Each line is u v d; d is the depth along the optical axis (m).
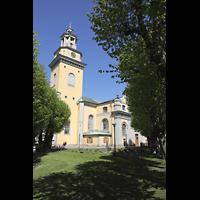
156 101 5.62
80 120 36.06
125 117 38.19
